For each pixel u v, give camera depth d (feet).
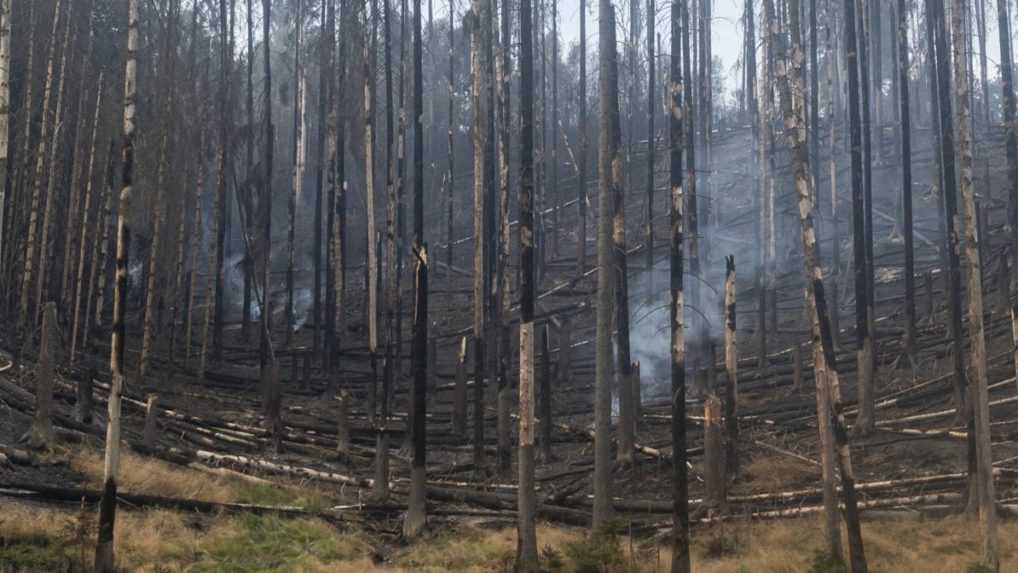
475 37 80.74
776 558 45.65
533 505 43.21
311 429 73.26
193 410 74.64
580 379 87.15
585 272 114.52
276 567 44.80
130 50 40.78
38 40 83.10
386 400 64.28
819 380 45.01
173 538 45.60
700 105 118.42
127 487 51.80
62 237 90.07
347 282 127.75
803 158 44.06
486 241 90.53
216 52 112.78
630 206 131.44
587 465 65.77
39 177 72.84
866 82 77.77
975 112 150.10
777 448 62.75
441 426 77.56
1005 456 57.21
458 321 108.68
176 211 92.99
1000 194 112.98
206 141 96.68
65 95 83.97
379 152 155.43
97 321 83.92
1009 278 84.33
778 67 45.42
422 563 47.06
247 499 53.57
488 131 90.43
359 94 102.17
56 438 55.52
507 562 45.03
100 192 90.58
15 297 85.40
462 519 54.34
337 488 59.93
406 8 95.25
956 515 49.98
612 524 46.80
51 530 42.73
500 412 64.80
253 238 104.37
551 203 145.79
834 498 44.16
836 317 83.20
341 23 90.17
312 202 148.66
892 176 124.57
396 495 58.13
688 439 68.33
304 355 95.20
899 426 64.49
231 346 102.12
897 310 88.38
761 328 82.28
